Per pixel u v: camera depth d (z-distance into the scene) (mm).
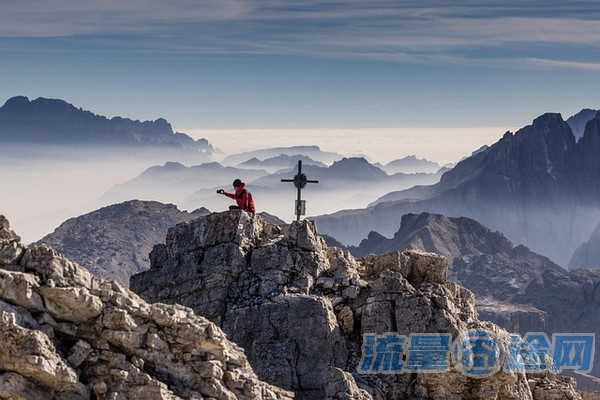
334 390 52312
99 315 43969
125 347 44125
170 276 61750
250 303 59781
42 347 41844
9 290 42750
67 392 42375
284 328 59031
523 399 59719
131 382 43438
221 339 45688
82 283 44219
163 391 43531
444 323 59656
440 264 63219
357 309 60469
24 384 41750
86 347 43375
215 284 60750
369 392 57594
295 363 58500
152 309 44906
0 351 41562
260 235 63188
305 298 59344
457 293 63375
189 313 46031
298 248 62031
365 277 63062
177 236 62844
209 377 44969
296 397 58000
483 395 58938
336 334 59125
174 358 44906
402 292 60344
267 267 61219
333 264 62406
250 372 47156
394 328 59875
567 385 64125
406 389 58844
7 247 43906
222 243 61781
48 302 43312
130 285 62469
